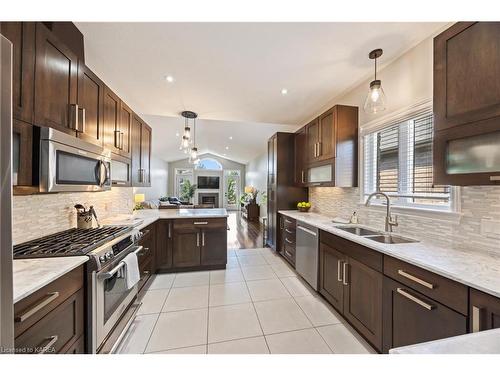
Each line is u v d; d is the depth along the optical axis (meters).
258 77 2.33
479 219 1.39
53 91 1.30
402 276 1.34
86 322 1.27
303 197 4.04
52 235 1.65
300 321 2.00
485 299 0.93
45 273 1.01
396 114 2.01
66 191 1.36
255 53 1.91
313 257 2.54
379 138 2.34
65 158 1.35
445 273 1.07
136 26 1.58
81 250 1.30
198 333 1.83
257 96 2.84
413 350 0.58
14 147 1.06
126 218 2.67
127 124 2.57
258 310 2.18
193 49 1.86
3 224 0.65
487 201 1.35
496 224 1.31
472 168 1.17
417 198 1.90
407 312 1.31
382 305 1.51
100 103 1.91
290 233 3.34
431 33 1.66
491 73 1.06
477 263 1.18
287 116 3.69
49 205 1.67
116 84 2.51
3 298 0.65
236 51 1.88
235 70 2.19
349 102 2.70
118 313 1.62
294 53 1.91
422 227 1.77
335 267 2.12
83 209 2.00
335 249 2.12
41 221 1.59
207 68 2.16
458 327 1.03
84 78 1.65
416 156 1.93
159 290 2.60
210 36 1.69
